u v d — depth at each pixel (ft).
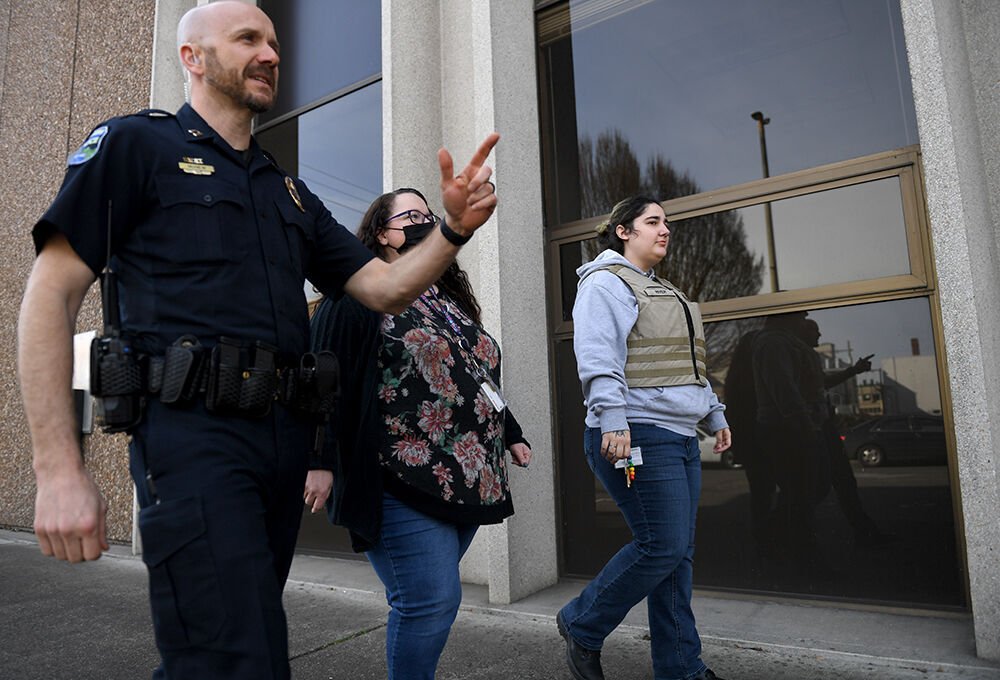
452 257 4.85
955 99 8.36
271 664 3.86
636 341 7.30
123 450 17.90
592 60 13.17
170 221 4.28
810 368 10.53
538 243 12.60
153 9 18.83
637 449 6.99
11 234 22.57
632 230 7.93
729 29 11.83
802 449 10.51
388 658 5.80
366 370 5.82
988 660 7.84
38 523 3.72
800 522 10.44
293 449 4.54
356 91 15.98
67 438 3.87
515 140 12.39
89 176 4.08
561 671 8.41
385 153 13.17
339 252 5.31
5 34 23.97
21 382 3.85
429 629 5.66
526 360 11.97
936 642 8.45
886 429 9.89
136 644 9.84
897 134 10.19
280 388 4.48
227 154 4.65
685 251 11.81
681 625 7.31
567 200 13.17
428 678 5.76
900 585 9.65
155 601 3.82
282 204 4.88
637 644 9.15
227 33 4.71
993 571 7.80
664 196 12.24
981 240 8.40
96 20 20.61
